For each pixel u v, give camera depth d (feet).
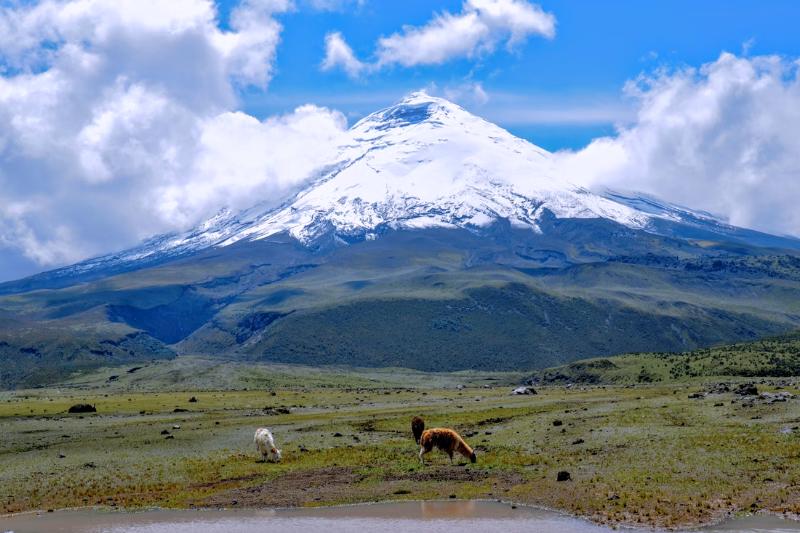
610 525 122.01
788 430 179.11
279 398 506.07
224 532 126.62
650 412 235.40
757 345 643.04
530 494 143.54
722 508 126.72
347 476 169.78
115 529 131.54
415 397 484.33
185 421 327.06
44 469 197.98
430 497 145.38
